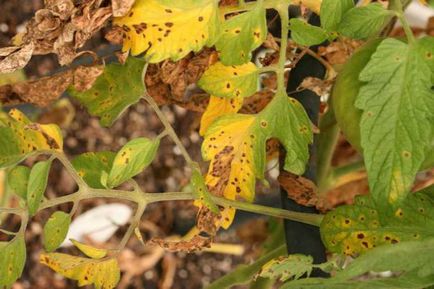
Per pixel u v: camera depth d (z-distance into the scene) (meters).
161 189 1.23
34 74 1.20
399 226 0.45
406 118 0.41
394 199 0.41
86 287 1.16
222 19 0.47
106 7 0.45
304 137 0.47
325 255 0.50
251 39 0.46
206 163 0.87
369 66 0.42
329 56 0.53
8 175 0.49
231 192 0.49
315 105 0.53
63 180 1.20
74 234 1.10
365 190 0.71
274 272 0.45
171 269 1.21
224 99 0.49
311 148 0.53
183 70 0.50
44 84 0.52
